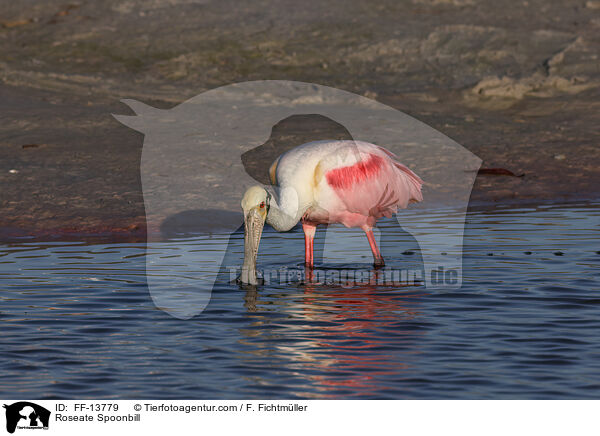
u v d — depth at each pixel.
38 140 27.69
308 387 9.50
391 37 43.53
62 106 32.69
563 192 23.39
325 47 42.56
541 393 9.30
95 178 23.28
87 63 41.06
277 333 11.31
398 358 10.34
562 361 10.18
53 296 13.04
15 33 45.44
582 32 44.12
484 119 33.09
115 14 48.22
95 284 13.79
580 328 11.38
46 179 23.05
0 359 10.35
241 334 11.30
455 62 40.69
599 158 27.30
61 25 46.25
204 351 10.66
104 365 10.20
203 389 9.49
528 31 43.75
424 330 11.38
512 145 28.91
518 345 10.73
